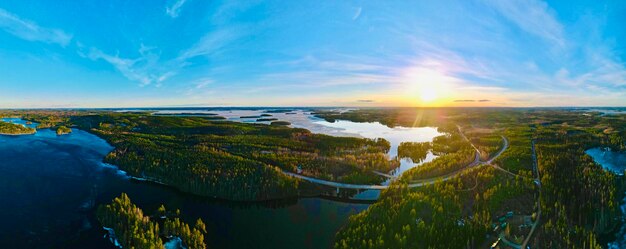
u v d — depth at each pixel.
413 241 90.62
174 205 126.06
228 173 145.00
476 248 90.50
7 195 132.88
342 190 141.00
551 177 131.62
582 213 105.38
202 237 95.69
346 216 118.00
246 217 117.31
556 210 106.12
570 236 94.19
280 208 125.31
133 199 131.25
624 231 102.75
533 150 197.00
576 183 126.25
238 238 102.31
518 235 96.50
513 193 117.62
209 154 181.88
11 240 97.00
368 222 98.50
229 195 131.00
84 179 155.88
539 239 94.19
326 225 111.50
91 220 109.69
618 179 135.75
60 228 104.44
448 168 155.75
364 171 162.00
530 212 109.06
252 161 164.25
